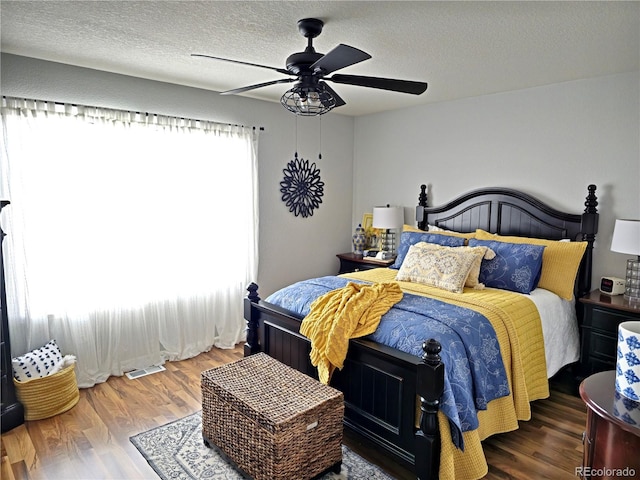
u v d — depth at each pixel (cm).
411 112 474
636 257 331
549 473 230
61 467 238
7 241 296
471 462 217
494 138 407
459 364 224
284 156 467
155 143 364
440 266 334
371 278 370
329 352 244
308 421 214
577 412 295
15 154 295
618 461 135
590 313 319
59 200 316
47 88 309
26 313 305
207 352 411
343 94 410
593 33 245
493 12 217
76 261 327
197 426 280
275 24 237
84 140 326
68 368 304
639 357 143
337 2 209
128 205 353
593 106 347
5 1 209
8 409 273
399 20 229
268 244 462
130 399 316
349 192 542
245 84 375
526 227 385
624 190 335
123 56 296
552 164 372
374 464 242
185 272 392
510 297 304
